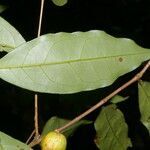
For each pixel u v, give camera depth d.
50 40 0.36
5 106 0.64
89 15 0.55
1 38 0.39
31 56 0.36
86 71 0.37
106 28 0.56
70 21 0.54
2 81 0.56
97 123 0.48
